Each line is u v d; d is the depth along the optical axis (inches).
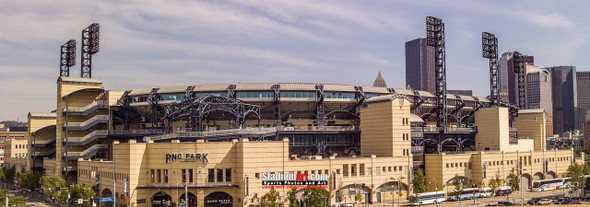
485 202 5664.4
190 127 6515.8
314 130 6569.9
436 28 7618.1
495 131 7564.0
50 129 7440.9
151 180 4645.7
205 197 4566.9
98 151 6412.4
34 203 5693.9
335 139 6806.1
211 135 5349.4
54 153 7445.9
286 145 4835.1
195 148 4566.9
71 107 6397.6
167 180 4586.6
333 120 7101.4
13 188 7672.2
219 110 5900.6
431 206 5334.6
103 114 6668.3
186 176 4562.0
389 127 5812.0
